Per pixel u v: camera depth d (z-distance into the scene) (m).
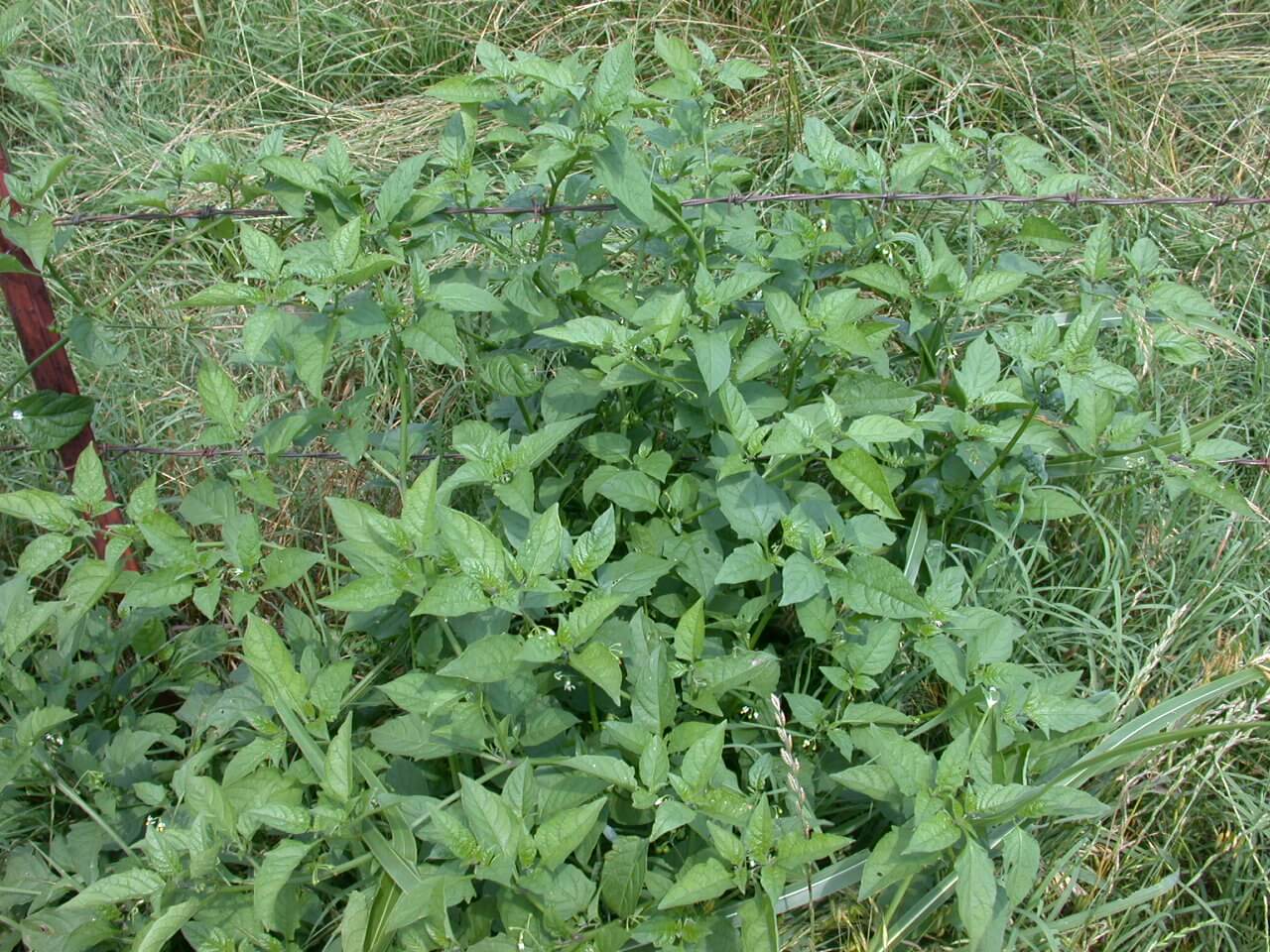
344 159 2.28
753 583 2.42
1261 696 2.33
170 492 3.01
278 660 1.96
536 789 1.90
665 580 2.35
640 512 2.50
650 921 1.81
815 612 2.12
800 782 2.10
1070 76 4.05
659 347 2.19
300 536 2.88
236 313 3.42
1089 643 2.54
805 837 1.86
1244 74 3.97
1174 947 2.25
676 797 1.92
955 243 3.47
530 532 1.91
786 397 2.45
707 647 2.23
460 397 3.12
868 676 2.12
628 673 2.02
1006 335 2.46
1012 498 2.57
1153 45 4.07
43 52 4.25
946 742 2.39
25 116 4.04
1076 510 2.53
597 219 2.66
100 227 3.58
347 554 2.03
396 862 1.83
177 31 4.37
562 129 2.17
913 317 2.43
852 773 1.92
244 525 2.14
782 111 3.95
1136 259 2.62
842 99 4.05
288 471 2.96
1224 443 2.44
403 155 3.94
